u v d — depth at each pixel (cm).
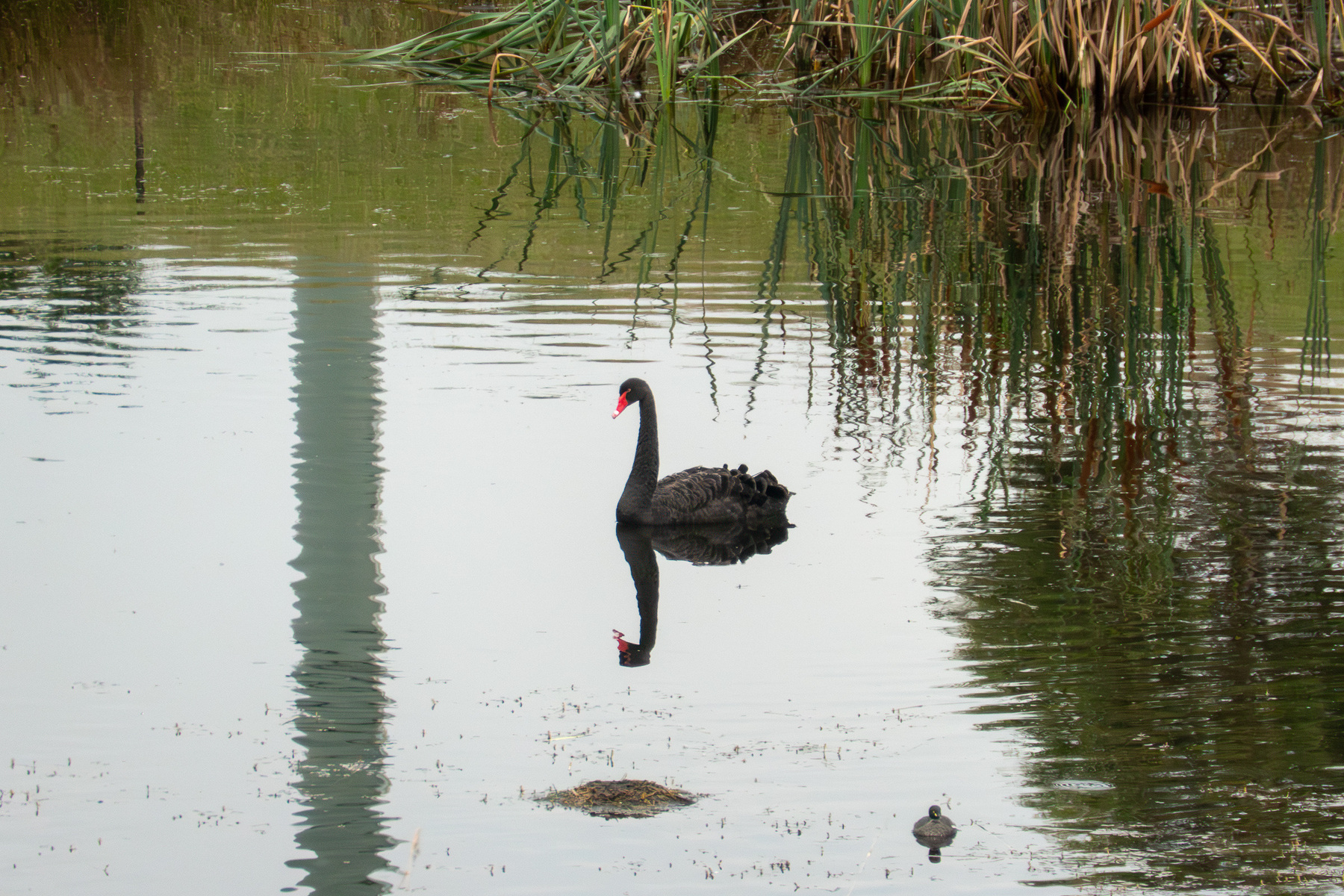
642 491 1130
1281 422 1297
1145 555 1027
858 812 707
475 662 873
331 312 1638
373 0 3869
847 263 1873
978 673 855
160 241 1934
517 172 2425
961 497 1145
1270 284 1752
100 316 1602
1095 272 1817
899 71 2956
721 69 3222
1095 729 786
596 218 2123
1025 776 738
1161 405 1346
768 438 1278
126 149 2488
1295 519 1087
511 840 681
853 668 866
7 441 1231
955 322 1616
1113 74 2719
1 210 2075
